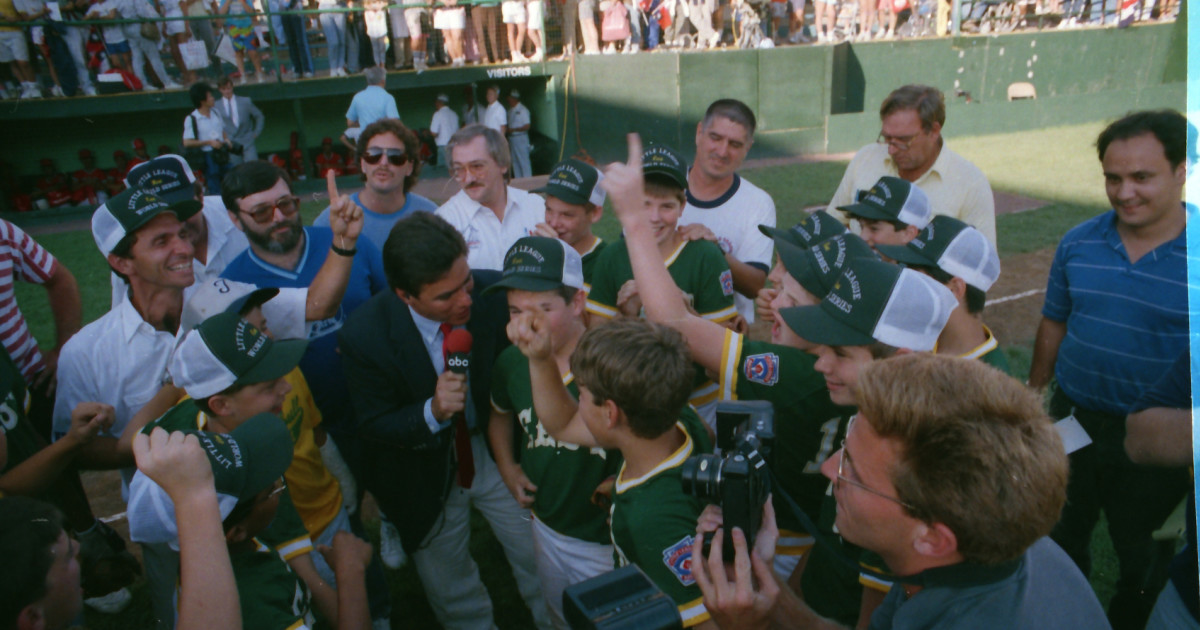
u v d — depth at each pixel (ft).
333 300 9.41
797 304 7.64
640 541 5.92
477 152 11.84
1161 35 61.82
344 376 9.79
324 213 13.41
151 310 9.12
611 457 7.72
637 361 5.85
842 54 54.29
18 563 4.77
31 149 44.96
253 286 9.74
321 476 9.06
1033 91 58.59
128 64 43.29
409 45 48.85
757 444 5.26
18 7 39.47
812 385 6.93
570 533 8.11
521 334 6.80
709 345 7.29
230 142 38.52
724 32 54.70
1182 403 6.77
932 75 57.06
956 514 3.78
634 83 49.98
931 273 7.24
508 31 49.85
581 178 10.35
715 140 11.71
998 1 60.90
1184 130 7.82
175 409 7.74
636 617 3.79
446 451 8.95
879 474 4.12
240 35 44.55
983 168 42.60
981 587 4.08
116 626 10.75
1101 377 8.83
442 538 9.39
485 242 12.33
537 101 52.80
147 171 11.12
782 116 52.21
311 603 7.24
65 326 11.85
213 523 5.11
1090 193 35.50
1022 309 21.53
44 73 42.14
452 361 8.05
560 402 7.27
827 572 7.13
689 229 10.15
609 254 10.21
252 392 7.04
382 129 13.06
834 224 9.34
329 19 45.85
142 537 5.60
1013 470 3.71
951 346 7.25
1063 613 4.14
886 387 4.08
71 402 8.94
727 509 4.91
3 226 10.79
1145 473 8.19
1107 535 11.37
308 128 51.34
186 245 9.06
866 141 53.31
